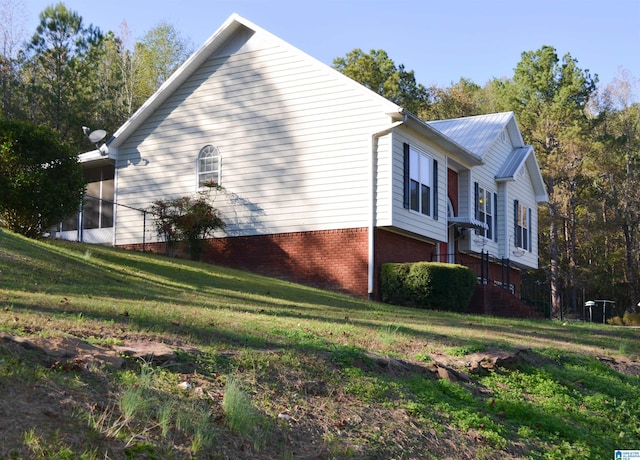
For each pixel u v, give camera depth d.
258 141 23.98
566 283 49.16
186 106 25.36
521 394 10.05
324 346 9.50
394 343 11.16
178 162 25.28
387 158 21.95
